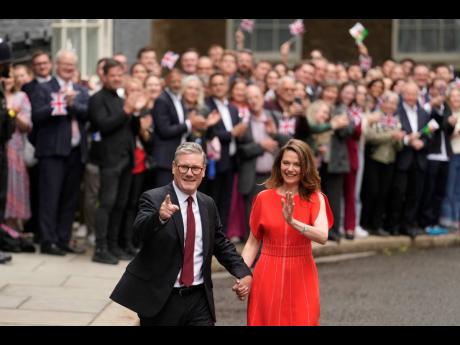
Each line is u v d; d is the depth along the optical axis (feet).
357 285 53.83
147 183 57.00
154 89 58.49
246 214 57.98
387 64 78.79
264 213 32.96
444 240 69.56
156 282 29.96
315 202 32.91
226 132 56.80
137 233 29.96
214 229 31.04
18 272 48.34
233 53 69.41
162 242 29.91
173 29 100.89
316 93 66.80
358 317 45.50
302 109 59.00
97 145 52.47
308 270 32.76
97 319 39.42
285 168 32.78
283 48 75.10
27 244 54.03
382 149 65.36
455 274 58.08
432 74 75.66
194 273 30.35
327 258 62.64
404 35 103.60
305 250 32.73
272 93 64.75
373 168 66.08
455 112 70.38
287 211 31.24
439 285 54.34
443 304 49.06
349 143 64.08
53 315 39.75
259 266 32.99
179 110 54.65
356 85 66.03
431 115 69.15
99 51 79.77
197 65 66.49
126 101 51.67
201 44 101.45
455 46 103.96
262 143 57.11
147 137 55.06
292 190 33.12
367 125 65.05
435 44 103.50
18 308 40.81
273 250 32.73
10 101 54.39
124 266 51.31
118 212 53.26
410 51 103.50
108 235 53.31
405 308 47.85
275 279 32.45
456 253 66.54
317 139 59.67
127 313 40.70
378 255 64.64
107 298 43.37
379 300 49.70
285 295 32.40
